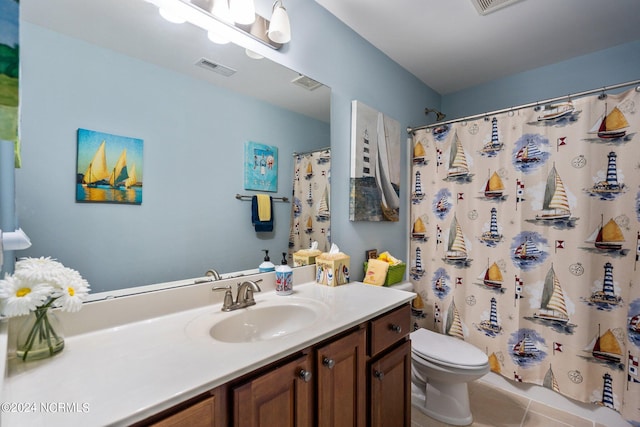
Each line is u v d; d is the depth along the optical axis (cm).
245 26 129
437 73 241
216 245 124
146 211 105
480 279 200
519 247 185
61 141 87
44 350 74
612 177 158
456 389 167
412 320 230
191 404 65
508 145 190
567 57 217
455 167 211
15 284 69
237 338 108
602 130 161
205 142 121
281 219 148
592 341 164
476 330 201
